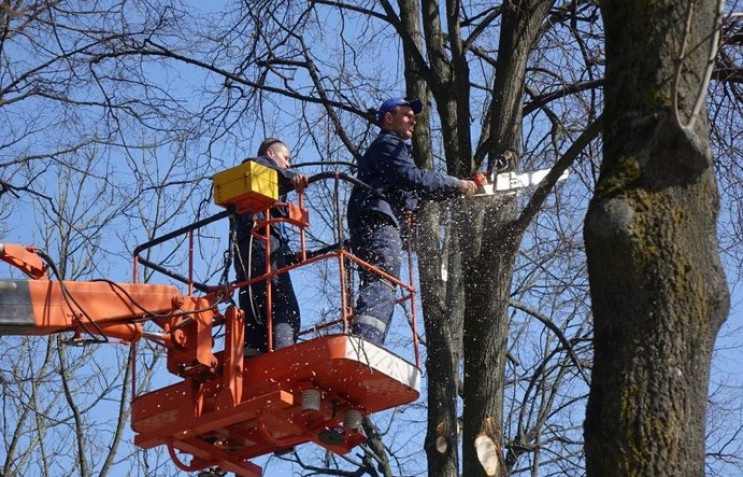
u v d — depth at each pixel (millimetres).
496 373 13250
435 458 13539
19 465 20203
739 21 12453
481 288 13328
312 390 10633
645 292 8383
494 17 15234
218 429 11180
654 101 8680
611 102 8914
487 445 13016
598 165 14500
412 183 11461
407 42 15414
